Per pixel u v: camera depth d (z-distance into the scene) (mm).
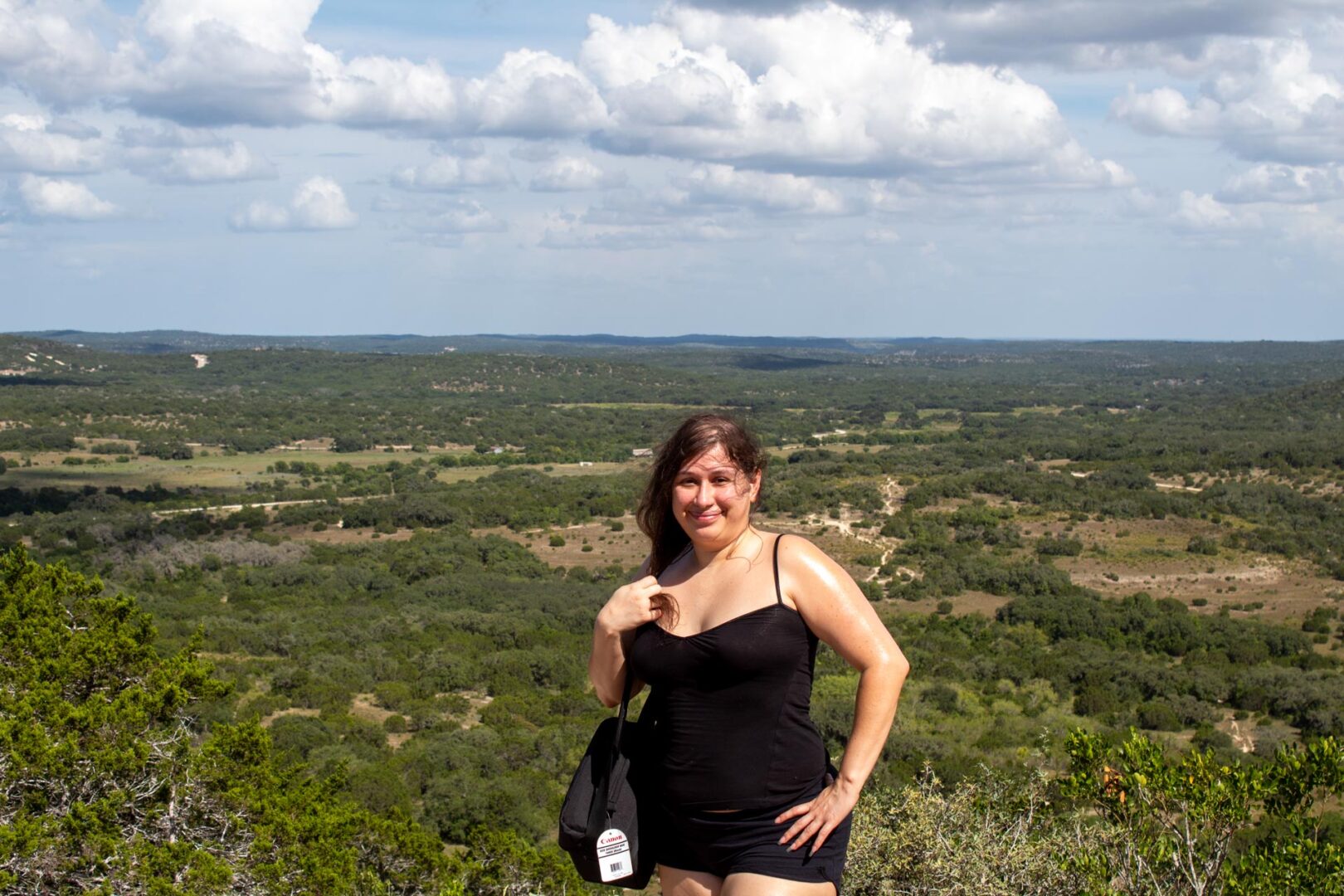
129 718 10203
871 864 5430
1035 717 34656
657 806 2773
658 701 2777
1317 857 4535
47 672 10891
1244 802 4859
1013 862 5371
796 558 2660
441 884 12211
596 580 63656
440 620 48250
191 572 59469
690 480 2693
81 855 8961
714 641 2602
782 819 2619
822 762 2707
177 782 10164
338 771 13398
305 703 33062
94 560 60781
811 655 2670
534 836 22594
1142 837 5070
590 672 2875
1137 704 37031
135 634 12234
